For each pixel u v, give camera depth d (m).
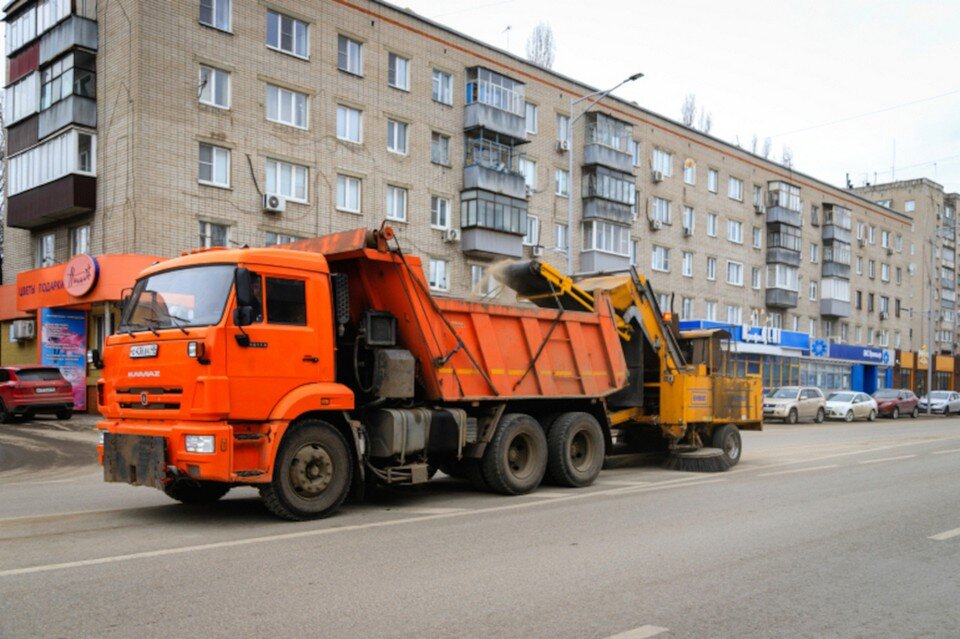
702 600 5.21
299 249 9.37
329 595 5.14
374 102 30.19
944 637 4.61
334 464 8.09
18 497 9.62
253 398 7.42
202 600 4.98
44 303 26.22
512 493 9.97
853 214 61.34
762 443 20.55
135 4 24.09
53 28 26.06
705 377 13.41
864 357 55.25
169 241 24.47
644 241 42.38
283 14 27.67
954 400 48.66
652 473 12.66
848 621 4.87
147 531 7.27
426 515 8.33
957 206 79.88
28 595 5.05
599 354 11.74
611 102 40.31
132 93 24.09
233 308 7.38
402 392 8.73
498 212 33.25
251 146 26.62
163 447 7.34
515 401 10.38
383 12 30.58
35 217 26.84
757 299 50.66
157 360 7.61
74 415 25.59
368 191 29.91
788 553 6.67
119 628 4.41
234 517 8.07
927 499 9.84
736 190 49.44
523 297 12.17
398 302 9.09
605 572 5.88
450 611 4.84
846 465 14.12
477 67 33.00
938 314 75.88
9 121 28.64
